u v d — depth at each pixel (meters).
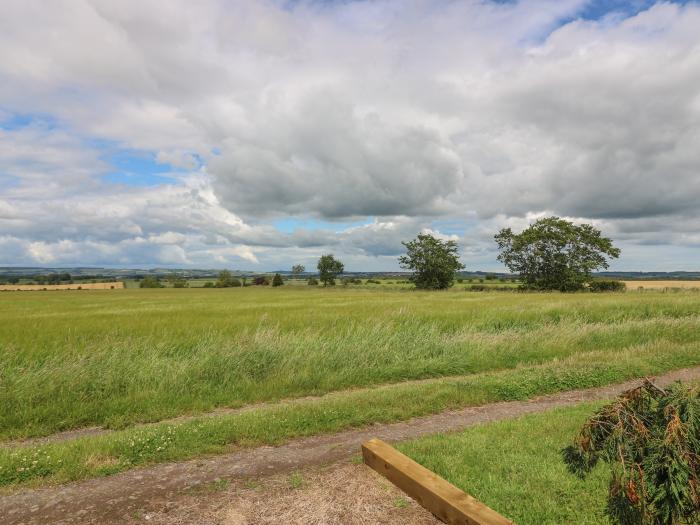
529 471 4.78
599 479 4.55
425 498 4.06
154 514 4.20
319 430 6.59
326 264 111.50
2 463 5.23
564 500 4.20
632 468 2.79
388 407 7.51
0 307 40.75
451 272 78.88
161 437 6.06
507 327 17.50
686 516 2.81
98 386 9.07
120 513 4.25
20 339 14.51
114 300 54.22
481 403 8.09
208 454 5.73
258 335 12.27
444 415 7.46
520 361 11.64
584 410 7.11
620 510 3.11
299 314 22.98
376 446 5.05
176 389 9.16
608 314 20.17
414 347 12.47
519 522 3.89
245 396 9.02
